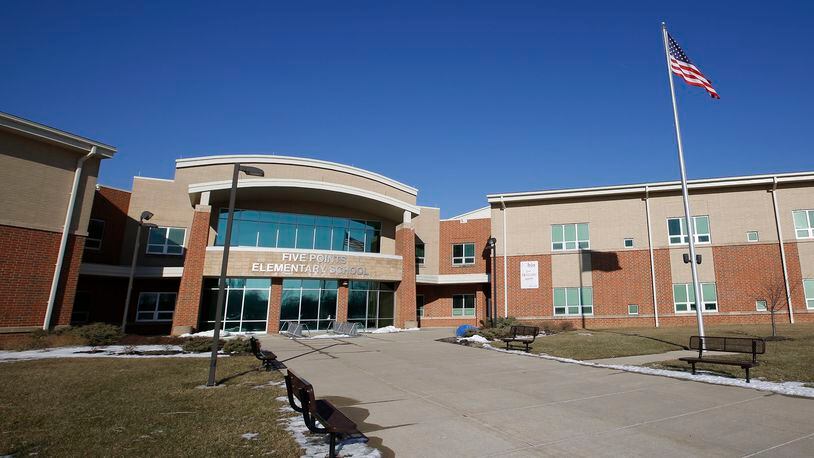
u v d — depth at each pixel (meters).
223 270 11.12
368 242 32.84
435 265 36.16
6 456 5.55
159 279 28.62
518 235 32.81
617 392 9.59
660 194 29.81
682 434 6.65
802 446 6.05
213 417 7.45
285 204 30.48
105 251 27.44
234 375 11.77
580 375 11.70
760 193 27.77
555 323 29.67
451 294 35.91
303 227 30.67
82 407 8.05
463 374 12.12
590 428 7.00
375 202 30.78
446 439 6.53
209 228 28.70
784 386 9.59
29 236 18.95
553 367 13.09
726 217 28.19
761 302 26.62
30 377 11.02
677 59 18.84
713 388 9.78
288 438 6.33
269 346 19.64
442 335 25.53
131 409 7.95
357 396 9.45
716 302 27.56
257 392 9.51
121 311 27.69
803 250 26.36
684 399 8.84
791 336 18.47
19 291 18.42
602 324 29.62
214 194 27.77
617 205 30.81
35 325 18.75
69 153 20.56
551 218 32.25
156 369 12.51
